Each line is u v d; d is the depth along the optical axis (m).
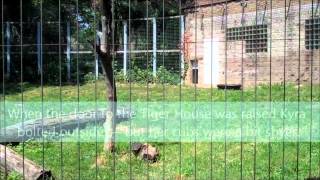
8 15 24.25
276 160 7.77
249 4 19.45
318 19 17.25
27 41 23.36
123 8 24.00
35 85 19.38
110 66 8.30
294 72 17.98
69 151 8.41
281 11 18.45
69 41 21.69
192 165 7.67
